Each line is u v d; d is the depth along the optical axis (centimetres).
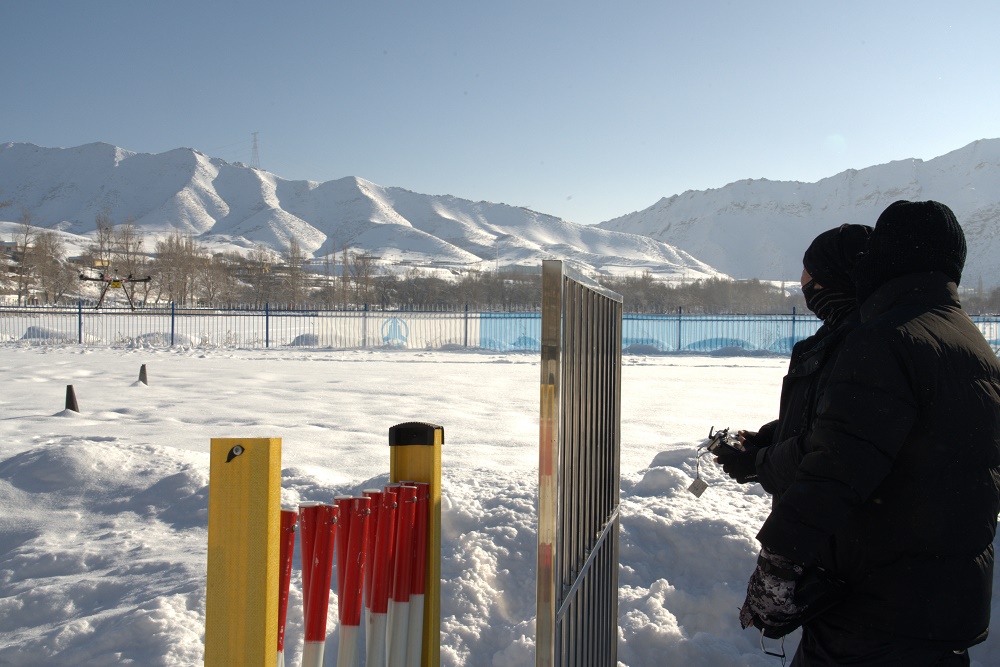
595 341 265
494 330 3638
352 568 211
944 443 187
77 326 3509
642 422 1155
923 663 189
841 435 185
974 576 191
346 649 209
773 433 266
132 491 551
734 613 375
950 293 205
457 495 478
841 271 242
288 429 1004
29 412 1119
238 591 171
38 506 530
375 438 944
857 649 195
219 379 1722
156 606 351
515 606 379
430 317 3722
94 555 444
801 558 186
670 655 345
